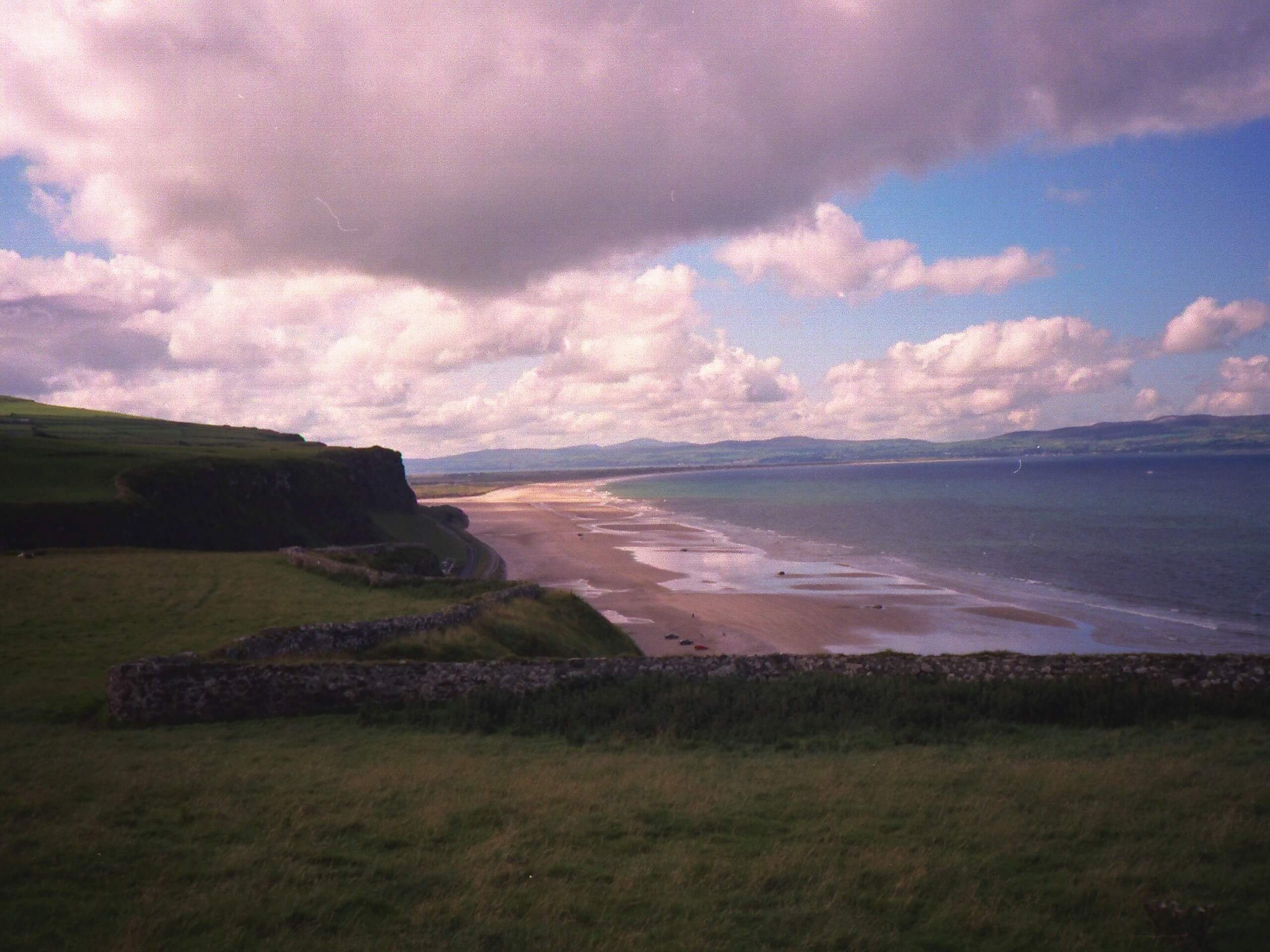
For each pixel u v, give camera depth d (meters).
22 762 13.86
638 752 15.73
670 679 20.33
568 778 13.27
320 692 19.16
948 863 9.34
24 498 51.44
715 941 7.67
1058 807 11.26
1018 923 7.89
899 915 8.20
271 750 15.48
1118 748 15.53
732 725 17.86
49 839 9.87
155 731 17.33
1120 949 7.46
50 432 110.88
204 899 8.28
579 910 8.27
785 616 51.88
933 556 82.62
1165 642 44.03
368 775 13.30
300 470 79.25
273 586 33.59
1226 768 13.27
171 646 23.50
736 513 152.75
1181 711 18.34
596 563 81.19
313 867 9.20
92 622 25.83
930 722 18.03
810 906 8.32
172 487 61.78
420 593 35.19
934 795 11.98
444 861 9.59
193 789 12.30
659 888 8.82
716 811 11.43
